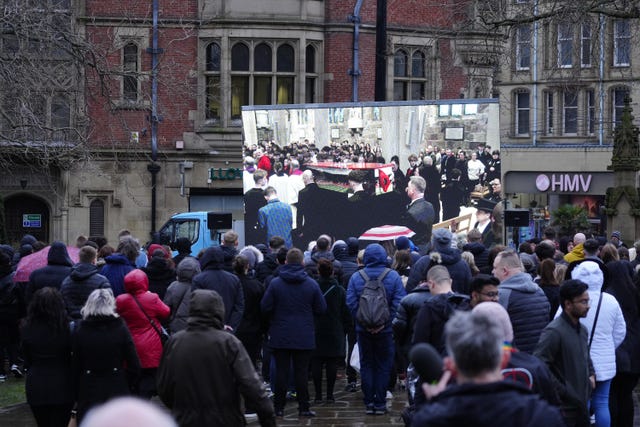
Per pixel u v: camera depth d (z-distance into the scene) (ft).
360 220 71.97
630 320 38.50
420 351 17.81
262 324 45.65
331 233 72.28
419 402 29.27
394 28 113.19
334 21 112.78
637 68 169.07
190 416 26.58
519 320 32.96
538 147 179.01
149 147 110.32
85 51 63.10
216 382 26.71
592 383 30.68
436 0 114.52
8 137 61.41
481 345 16.07
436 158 71.05
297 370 44.65
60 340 34.17
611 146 172.76
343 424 43.19
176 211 112.47
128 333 33.86
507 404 15.81
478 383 16.11
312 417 44.78
